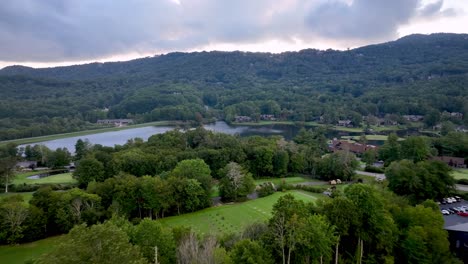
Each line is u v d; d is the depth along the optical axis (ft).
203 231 231.09
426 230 171.32
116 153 418.31
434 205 205.98
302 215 165.68
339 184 368.07
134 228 163.63
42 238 236.43
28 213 227.81
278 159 421.59
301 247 153.07
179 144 488.44
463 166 418.72
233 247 155.94
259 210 278.87
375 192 189.67
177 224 250.16
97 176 358.43
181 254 146.20
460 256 185.37
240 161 416.67
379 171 410.93
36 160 502.38
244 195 329.11
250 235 176.24
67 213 241.14
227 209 287.28
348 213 169.17
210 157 410.93
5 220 219.61
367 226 170.09
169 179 287.48
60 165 479.82
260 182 393.29
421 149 405.18
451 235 193.06
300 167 430.20
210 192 303.48
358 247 167.43
